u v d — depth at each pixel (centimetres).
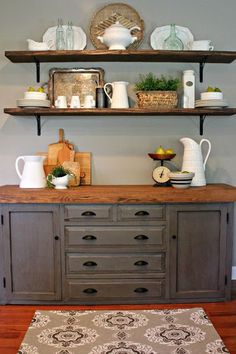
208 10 321
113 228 278
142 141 329
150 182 331
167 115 325
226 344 229
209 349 223
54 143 326
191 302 287
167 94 296
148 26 321
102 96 306
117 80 323
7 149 327
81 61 318
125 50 291
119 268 280
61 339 235
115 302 285
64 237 278
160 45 319
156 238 279
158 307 280
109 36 295
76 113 304
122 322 256
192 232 280
